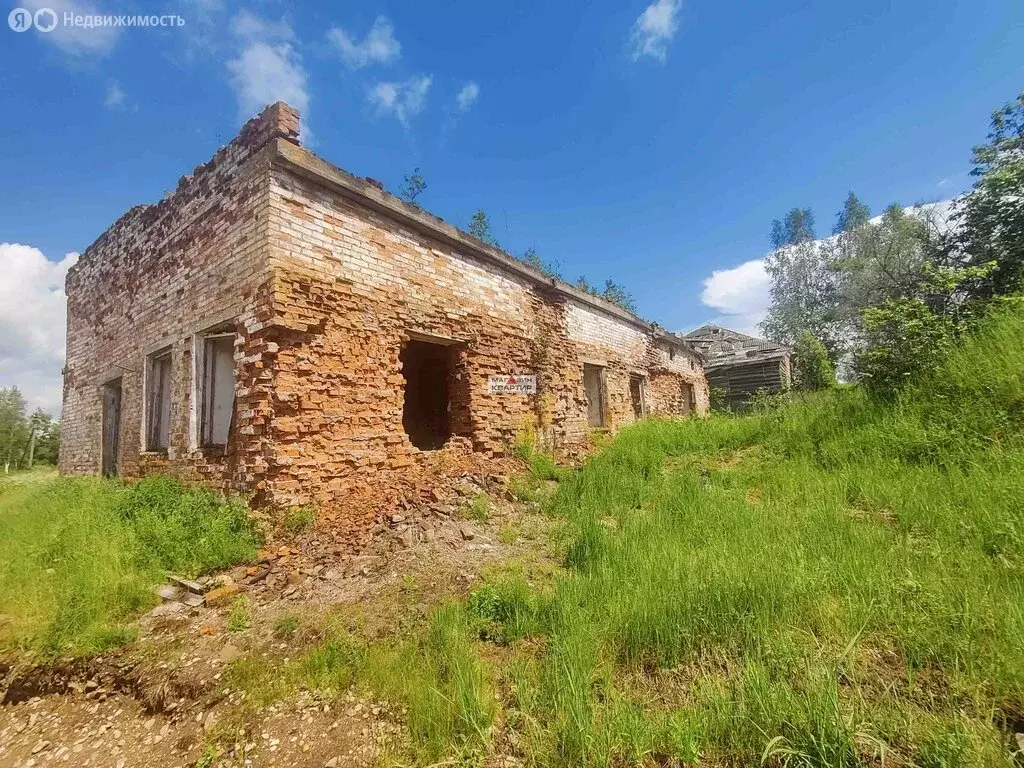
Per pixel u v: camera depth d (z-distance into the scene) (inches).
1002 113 397.1
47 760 112.5
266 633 142.9
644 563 157.4
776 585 129.3
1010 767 76.5
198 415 264.1
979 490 175.9
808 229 1333.7
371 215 269.4
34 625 148.5
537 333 398.9
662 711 97.8
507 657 123.7
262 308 222.5
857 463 239.0
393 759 95.5
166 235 307.7
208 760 103.3
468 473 286.0
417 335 294.4
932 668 101.1
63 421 442.6
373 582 168.2
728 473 273.6
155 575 174.7
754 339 1120.8
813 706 87.7
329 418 234.5
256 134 240.5
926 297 370.0
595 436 456.4
